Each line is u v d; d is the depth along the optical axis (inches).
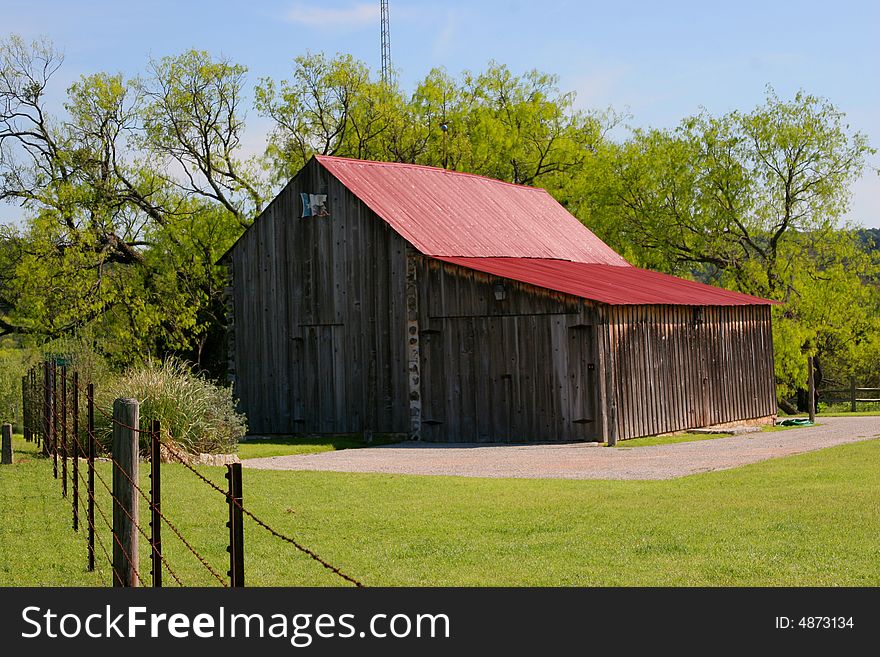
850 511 514.9
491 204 1360.7
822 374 2352.4
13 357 1648.6
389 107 1936.5
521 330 1026.1
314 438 1115.3
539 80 2181.3
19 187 1571.1
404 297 1100.5
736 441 981.8
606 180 2046.0
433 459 875.4
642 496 595.2
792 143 1903.3
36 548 476.1
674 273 2068.2
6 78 1574.8
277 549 466.3
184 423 822.5
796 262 1946.4
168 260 1672.0
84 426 815.7
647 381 1054.4
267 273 1195.3
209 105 1769.2
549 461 829.8
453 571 417.4
